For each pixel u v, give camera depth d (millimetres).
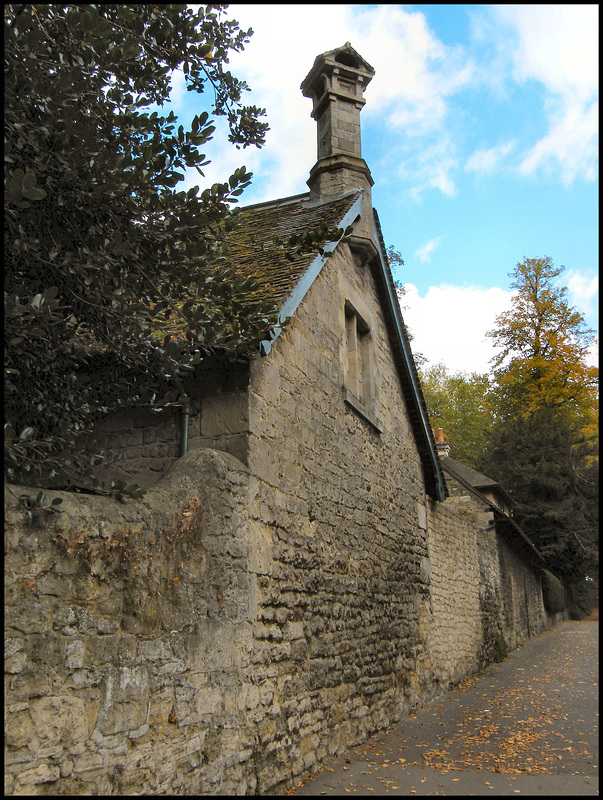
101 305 3945
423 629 10094
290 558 5828
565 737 7430
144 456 5652
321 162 9648
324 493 6863
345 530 7332
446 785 5441
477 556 15727
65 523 3342
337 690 6492
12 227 3609
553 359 34531
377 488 8742
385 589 8484
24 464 3668
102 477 5684
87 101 3828
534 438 34438
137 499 4047
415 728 7926
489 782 5547
